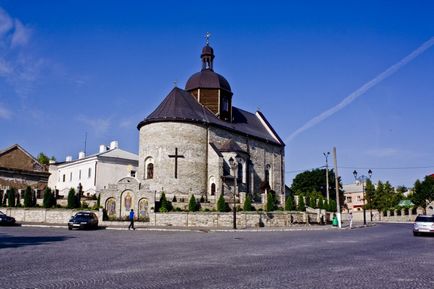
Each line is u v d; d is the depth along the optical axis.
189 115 44.16
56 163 70.12
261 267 12.24
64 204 40.41
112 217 35.66
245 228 33.31
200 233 28.42
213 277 10.44
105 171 60.16
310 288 9.17
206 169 44.12
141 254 15.40
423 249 18.27
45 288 8.97
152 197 35.50
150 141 42.91
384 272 11.54
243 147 50.59
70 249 17.02
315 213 42.62
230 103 50.88
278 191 56.50
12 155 51.09
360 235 27.75
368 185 77.75
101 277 10.35
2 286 9.18
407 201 79.12
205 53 51.12
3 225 33.22
